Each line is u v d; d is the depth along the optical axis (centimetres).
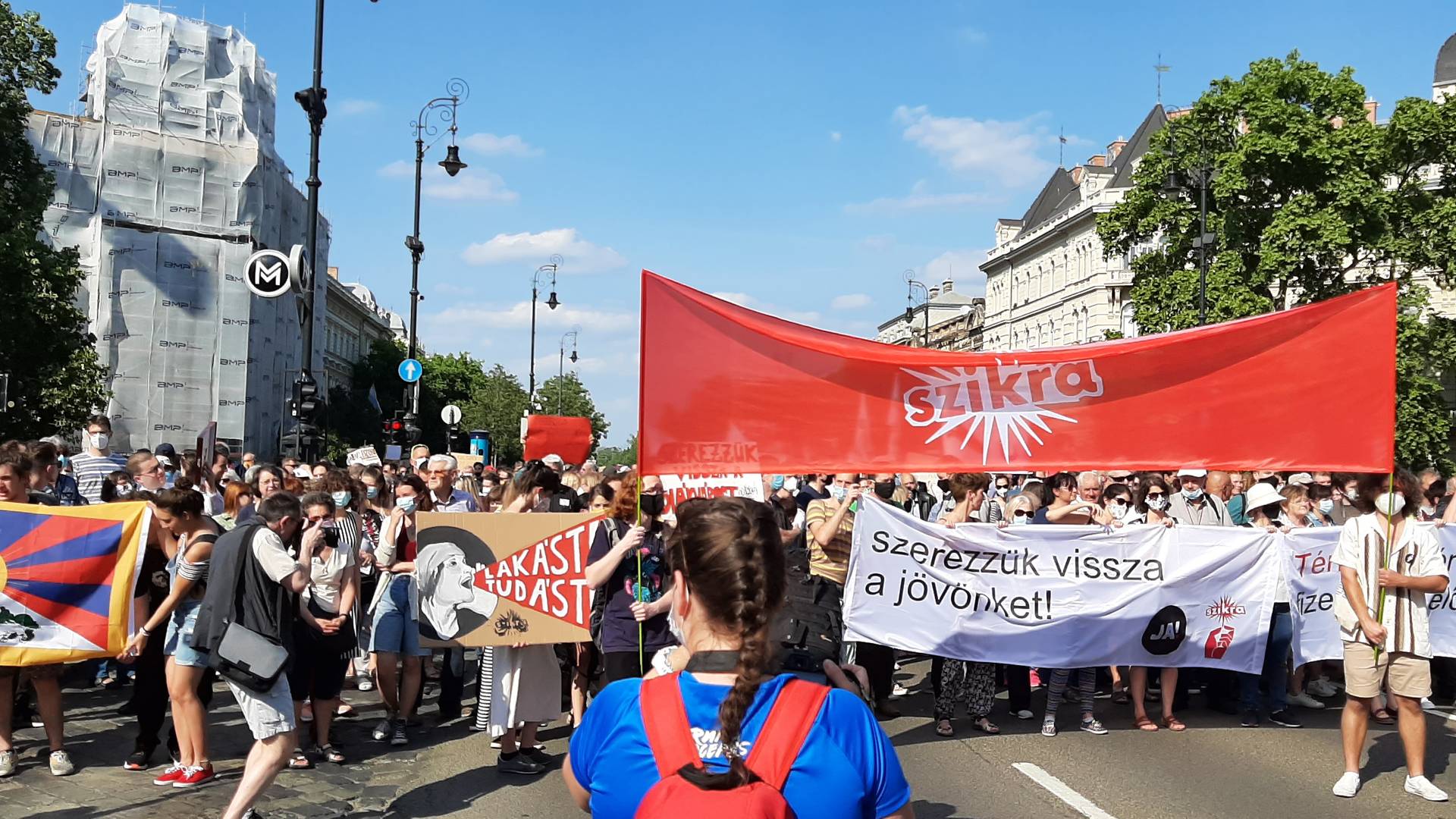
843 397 762
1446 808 665
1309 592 907
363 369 7762
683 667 244
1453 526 931
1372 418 787
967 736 873
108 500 968
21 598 702
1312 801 678
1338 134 3597
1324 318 795
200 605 613
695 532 243
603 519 757
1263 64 3725
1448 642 930
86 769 726
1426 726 916
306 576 601
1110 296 6469
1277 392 797
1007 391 786
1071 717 952
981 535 859
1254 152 3584
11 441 790
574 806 683
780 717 229
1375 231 3603
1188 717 948
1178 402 796
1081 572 865
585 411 7844
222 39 4638
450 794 708
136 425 4094
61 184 4062
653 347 729
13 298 3080
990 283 8419
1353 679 691
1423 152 3878
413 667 858
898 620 857
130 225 4191
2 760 702
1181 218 3738
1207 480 1088
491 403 6556
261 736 587
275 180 4828
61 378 3194
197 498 694
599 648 762
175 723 702
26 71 3356
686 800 219
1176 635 873
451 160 2856
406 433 2777
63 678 1030
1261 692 988
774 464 747
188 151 4294
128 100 4281
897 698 1048
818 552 885
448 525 768
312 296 1847
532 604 764
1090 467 793
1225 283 3559
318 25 1812
